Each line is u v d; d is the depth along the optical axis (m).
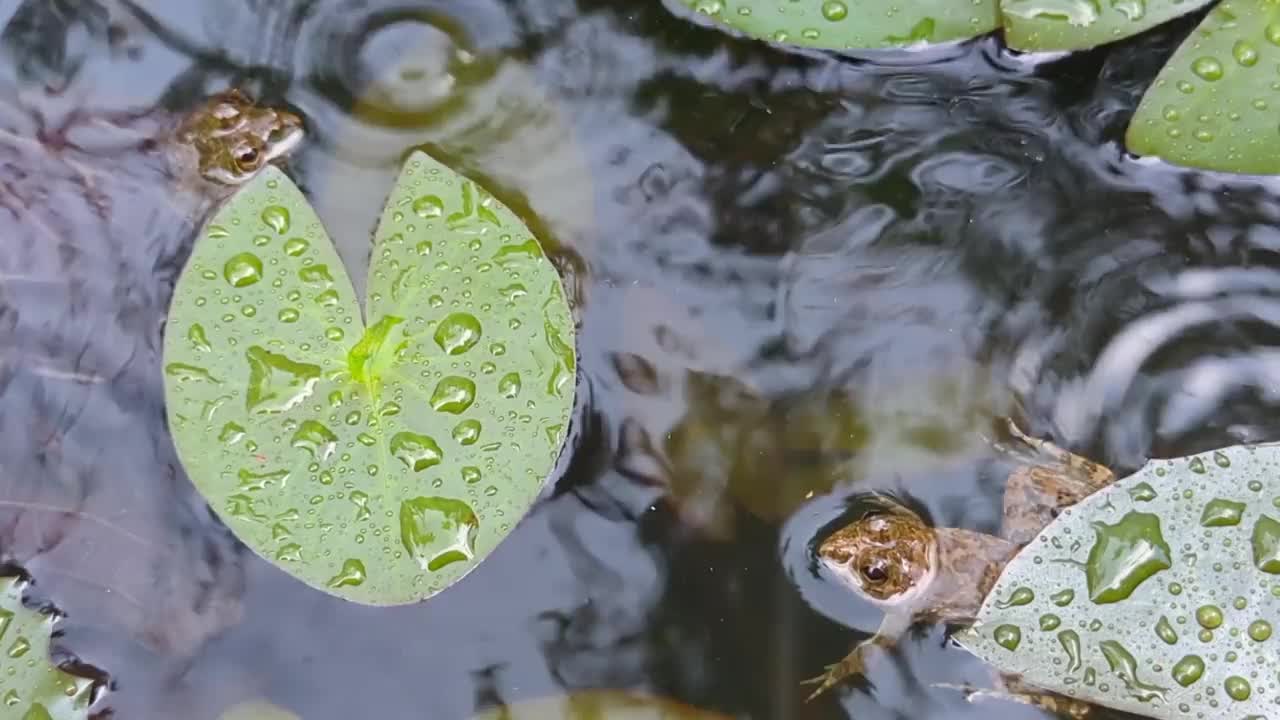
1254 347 1.04
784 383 1.04
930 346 1.04
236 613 1.02
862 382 1.04
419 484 1.01
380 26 1.05
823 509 1.04
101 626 1.02
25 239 1.04
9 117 1.04
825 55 1.05
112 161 1.04
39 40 1.05
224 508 1.00
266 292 1.02
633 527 1.03
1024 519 1.03
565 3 1.05
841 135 1.05
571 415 1.03
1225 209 1.05
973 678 1.03
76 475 1.03
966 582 1.03
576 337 1.04
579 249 1.04
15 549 1.02
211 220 1.02
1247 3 1.03
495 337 1.02
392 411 1.01
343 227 1.04
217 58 1.05
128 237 1.04
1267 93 1.03
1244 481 1.02
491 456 1.01
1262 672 1.00
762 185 1.05
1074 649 1.01
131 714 1.02
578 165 1.04
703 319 1.04
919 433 1.04
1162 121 1.03
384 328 1.02
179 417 1.01
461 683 1.02
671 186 1.05
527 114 1.05
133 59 1.05
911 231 1.05
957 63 1.05
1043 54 1.05
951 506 1.04
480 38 1.05
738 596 1.03
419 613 1.02
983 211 1.05
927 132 1.05
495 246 1.02
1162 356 1.04
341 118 1.04
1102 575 1.01
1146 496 1.02
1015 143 1.05
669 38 1.05
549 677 1.02
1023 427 1.04
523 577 1.03
